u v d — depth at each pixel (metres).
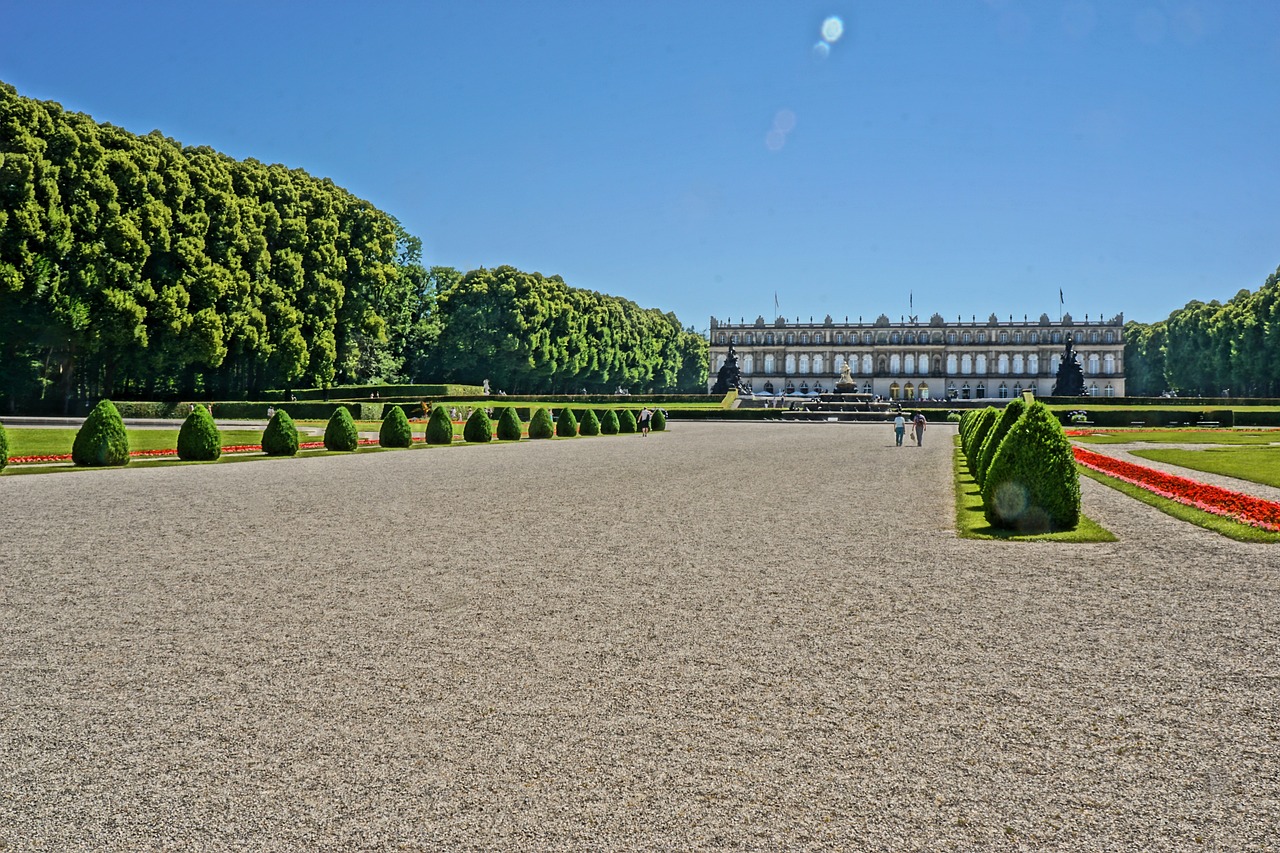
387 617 11.41
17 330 64.31
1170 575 14.25
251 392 89.12
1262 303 134.12
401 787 6.74
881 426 91.06
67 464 33.94
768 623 11.25
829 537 17.95
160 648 10.02
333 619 11.30
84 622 11.06
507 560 15.23
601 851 5.88
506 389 144.75
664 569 14.58
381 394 99.31
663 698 8.55
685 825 6.21
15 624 10.95
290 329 81.44
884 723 7.97
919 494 26.12
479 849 5.91
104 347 71.25
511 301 135.75
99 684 8.84
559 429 68.19
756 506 22.94
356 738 7.59
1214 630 10.98
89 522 19.12
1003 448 19.25
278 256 82.06
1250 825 6.20
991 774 6.98
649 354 193.25
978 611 11.91
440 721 7.96
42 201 62.38
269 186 85.56
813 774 6.98
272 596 12.48
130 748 7.37
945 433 75.44
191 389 88.00
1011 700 8.54
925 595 12.83
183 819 6.26
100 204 65.75
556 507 22.41
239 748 7.38
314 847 5.92
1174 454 43.00
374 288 96.44
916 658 9.83
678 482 29.27
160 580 13.43
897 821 6.27
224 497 23.94
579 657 9.80
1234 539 17.73
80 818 6.26
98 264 64.94
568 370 153.88
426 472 32.62
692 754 7.33
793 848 5.91
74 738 7.55
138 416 73.06
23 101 63.19
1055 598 12.66
